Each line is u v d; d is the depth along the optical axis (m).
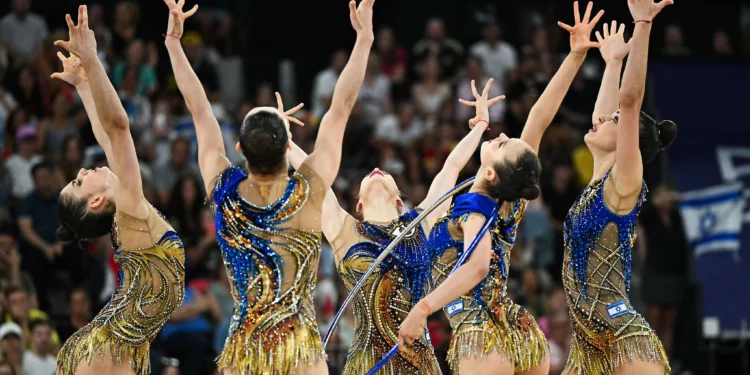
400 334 11.85
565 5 38.06
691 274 28.61
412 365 13.40
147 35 36.84
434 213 14.40
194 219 27.92
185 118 31.94
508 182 12.43
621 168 13.20
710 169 32.53
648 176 31.94
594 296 13.55
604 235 13.53
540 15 38.50
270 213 11.81
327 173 12.02
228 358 11.80
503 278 13.09
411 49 38.91
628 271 13.72
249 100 35.94
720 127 33.22
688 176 32.41
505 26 38.78
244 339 11.74
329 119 12.20
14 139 29.34
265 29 39.50
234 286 11.94
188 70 12.70
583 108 33.97
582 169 32.09
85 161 28.53
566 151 32.09
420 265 13.63
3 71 30.48
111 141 13.02
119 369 13.48
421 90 34.19
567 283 13.87
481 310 12.97
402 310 13.50
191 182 28.12
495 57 35.50
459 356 12.98
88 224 13.70
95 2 37.59
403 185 30.09
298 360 11.70
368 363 13.45
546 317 25.17
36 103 30.41
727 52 38.00
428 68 34.25
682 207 31.92
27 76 30.41
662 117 33.09
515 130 32.41
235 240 11.84
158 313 13.71
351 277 13.65
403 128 33.19
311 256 11.90
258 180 11.91
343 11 40.03
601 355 13.66
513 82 33.72
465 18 38.94
